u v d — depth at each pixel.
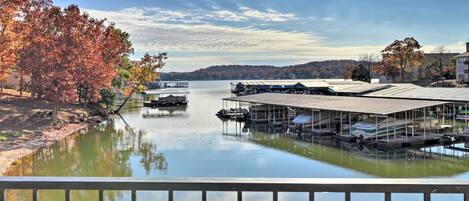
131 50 48.28
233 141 27.48
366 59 91.94
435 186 2.14
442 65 79.31
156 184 2.26
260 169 18.89
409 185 2.16
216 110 52.00
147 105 57.28
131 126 35.28
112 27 40.66
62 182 2.29
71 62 29.56
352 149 24.59
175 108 55.25
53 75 28.80
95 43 33.72
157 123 37.84
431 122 29.06
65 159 20.53
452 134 26.08
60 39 29.52
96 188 2.28
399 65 74.94
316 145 26.19
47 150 22.62
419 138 25.38
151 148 24.38
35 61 29.36
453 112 34.50
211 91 107.88
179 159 21.08
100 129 32.38
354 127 27.23
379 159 21.56
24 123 28.66
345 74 92.25
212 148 24.58
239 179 2.27
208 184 2.22
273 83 75.38
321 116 32.72
